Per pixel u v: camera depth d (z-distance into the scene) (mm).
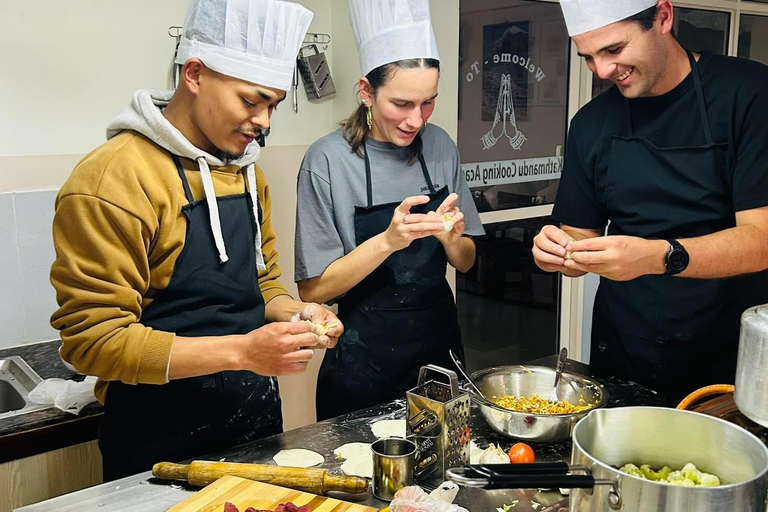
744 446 934
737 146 1674
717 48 4027
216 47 1396
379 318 1990
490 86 3170
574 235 1977
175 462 1453
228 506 1131
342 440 1489
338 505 1201
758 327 1030
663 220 1773
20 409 1904
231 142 1504
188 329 1558
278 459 1386
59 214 1401
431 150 2066
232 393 1649
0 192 2168
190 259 1534
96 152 1451
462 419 1332
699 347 1795
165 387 1574
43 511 1216
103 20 2305
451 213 1848
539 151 3434
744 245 1548
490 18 3100
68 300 1403
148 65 2426
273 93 1458
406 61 1749
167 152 1514
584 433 967
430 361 2051
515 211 3389
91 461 1906
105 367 1399
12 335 2258
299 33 1482
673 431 997
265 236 1863
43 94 2232
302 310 1670
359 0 1803
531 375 1676
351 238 1963
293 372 1407
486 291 3441
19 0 2145
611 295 1930
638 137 1779
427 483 1307
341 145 1967
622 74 1611
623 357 1904
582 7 1535
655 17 1547
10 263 2217
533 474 873
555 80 3412
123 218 1385
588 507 872
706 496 784
